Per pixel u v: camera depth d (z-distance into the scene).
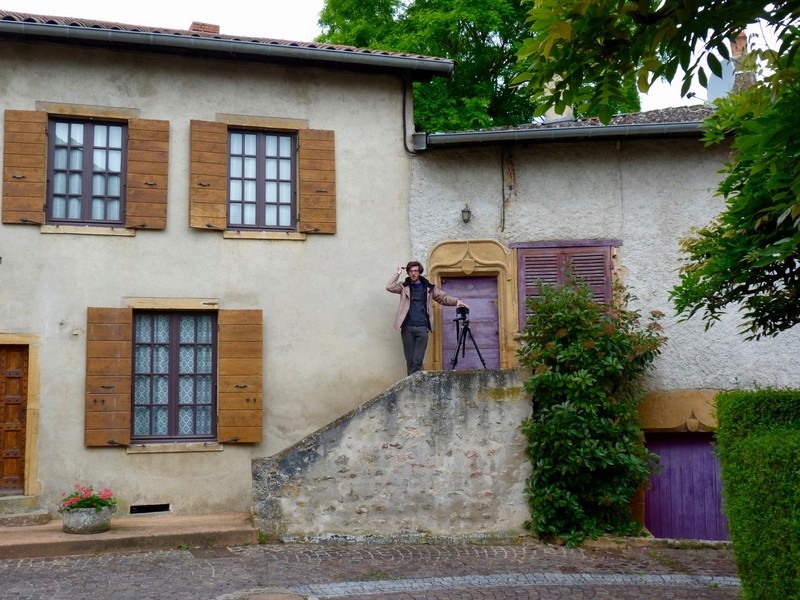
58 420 10.41
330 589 7.59
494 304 11.89
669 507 11.51
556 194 11.82
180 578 7.88
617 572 8.52
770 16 4.34
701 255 6.91
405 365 11.47
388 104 11.84
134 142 10.88
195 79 11.21
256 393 10.94
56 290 10.54
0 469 10.30
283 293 11.25
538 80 5.05
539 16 4.77
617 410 10.06
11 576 7.90
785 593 5.36
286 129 11.48
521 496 9.94
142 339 10.94
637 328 11.52
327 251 11.44
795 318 6.47
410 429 9.87
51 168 10.75
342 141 11.65
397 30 18.78
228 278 11.09
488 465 9.94
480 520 9.85
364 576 8.12
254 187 11.45
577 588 7.84
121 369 10.59
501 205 11.83
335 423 9.75
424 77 12.05
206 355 11.13
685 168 11.78
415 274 11.04
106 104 10.88
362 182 11.65
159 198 10.90
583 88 5.04
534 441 9.88
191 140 11.05
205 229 11.04
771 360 11.37
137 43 10.56
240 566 8.38
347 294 11.44
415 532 9.74
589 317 10.22
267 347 11.14
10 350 10.46
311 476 9.65
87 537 9.01
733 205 6.09
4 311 10.35
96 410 10.45
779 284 6.58
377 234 11.62
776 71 4.72
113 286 10.71
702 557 9.30
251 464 9.91
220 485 10.80
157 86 11.08
